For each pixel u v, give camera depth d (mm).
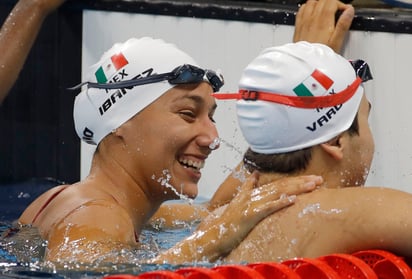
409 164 7914
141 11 8695
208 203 7777
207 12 8492
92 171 6609
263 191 5137
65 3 8930
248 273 4441
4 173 9375
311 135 5090
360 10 8086
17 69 8344
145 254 5711
